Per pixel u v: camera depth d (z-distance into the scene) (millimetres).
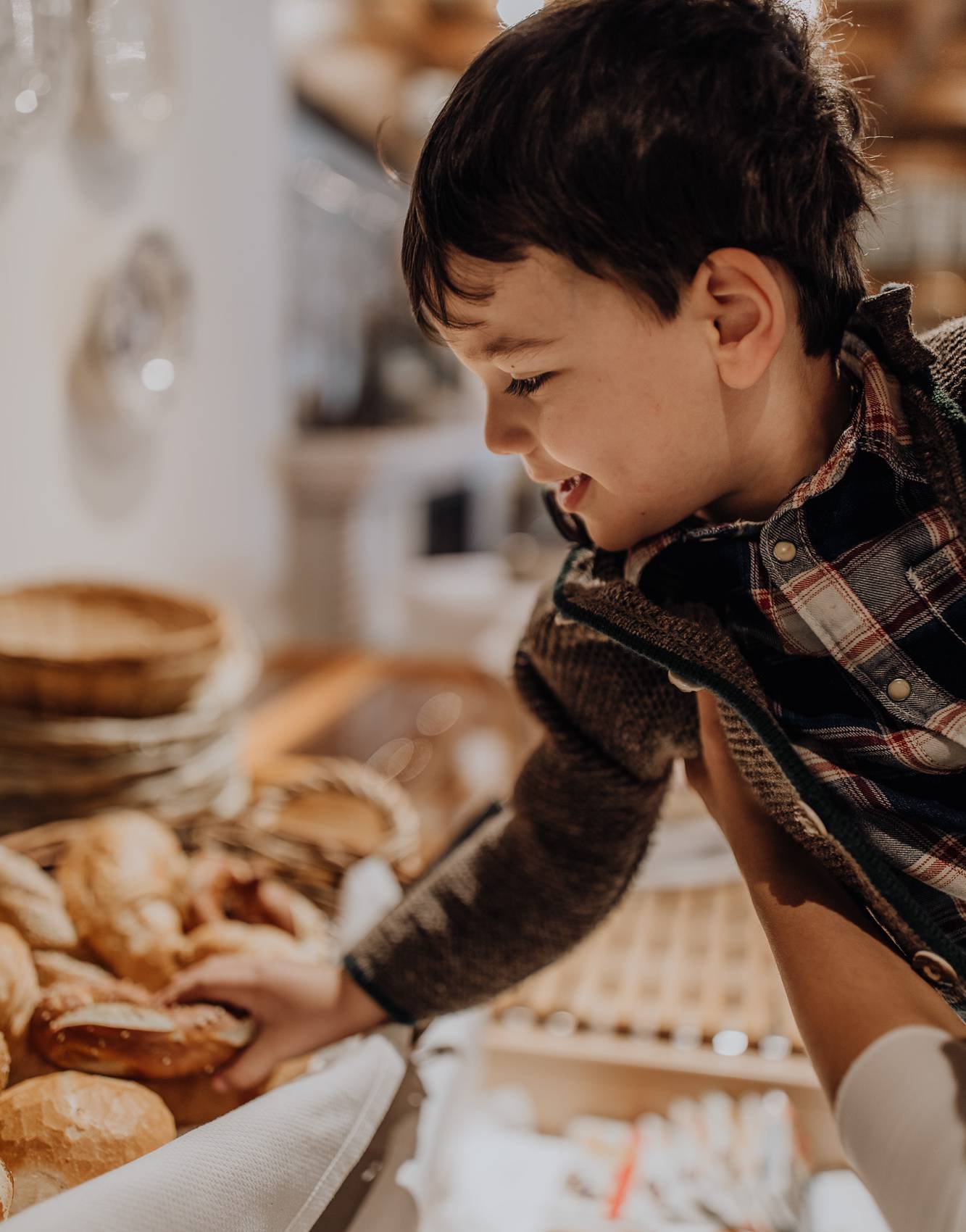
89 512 1736
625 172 402
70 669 910
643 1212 708
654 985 856
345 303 3682
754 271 418
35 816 910
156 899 699
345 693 1700
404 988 609
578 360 434
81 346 1651
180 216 1985
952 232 3152
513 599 3018
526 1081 810
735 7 426
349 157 3664
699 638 458
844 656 460
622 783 596
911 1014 374
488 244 420
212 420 2221
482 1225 693
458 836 742
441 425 4203
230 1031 579
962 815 449
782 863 455
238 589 2432
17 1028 570
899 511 455
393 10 2752
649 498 467
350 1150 518
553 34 416
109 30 1549
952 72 2455
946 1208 319
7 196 1446
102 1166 491
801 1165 737
